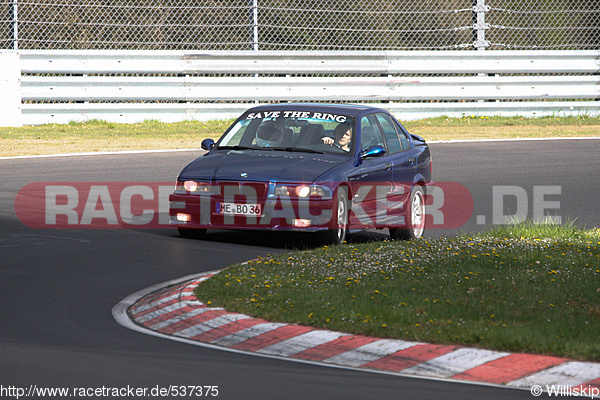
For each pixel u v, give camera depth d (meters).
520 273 31.16
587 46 93.44
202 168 39.06
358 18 89.44
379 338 23.62
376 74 87.81
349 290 28.27
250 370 21.39
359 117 41.69
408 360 22.25
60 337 24.06
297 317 25.16
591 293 28.11
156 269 33.22
